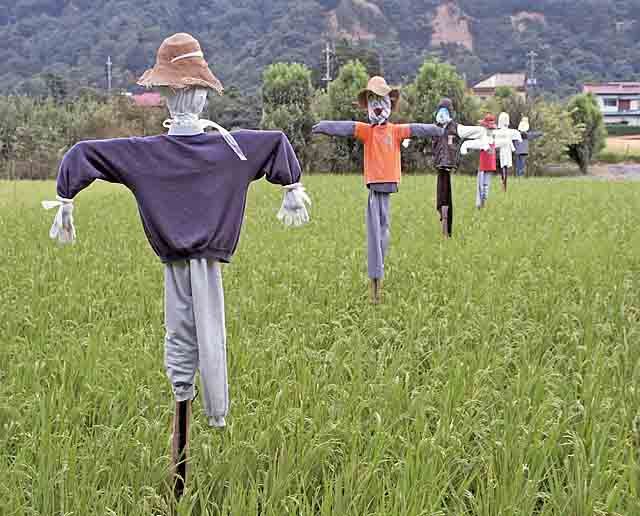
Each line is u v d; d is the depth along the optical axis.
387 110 12.05
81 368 7.90
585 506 5.68
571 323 9.81
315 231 18.64
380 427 6.46
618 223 20.39
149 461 6.10
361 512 5.68
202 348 5.81
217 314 5.88
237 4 154.75
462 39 174.00
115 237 17.53
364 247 16.31
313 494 6.04
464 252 15.20
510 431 6.53
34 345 8.92
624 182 40.03
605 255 15.12
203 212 5.75
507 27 176.75
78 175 5.64
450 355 8.86
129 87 119.06
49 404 6.96
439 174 17.42
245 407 7.10
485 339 9.10
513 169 57.38
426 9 178.25
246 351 8.55
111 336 9.45
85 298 11.33
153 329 9.62
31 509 5.37
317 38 130.62
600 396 7.30
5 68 134.50
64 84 86.31
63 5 156.50
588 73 158.75
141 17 143.50
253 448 6.15
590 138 62.50
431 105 56.22
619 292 11.47
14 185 36.28
